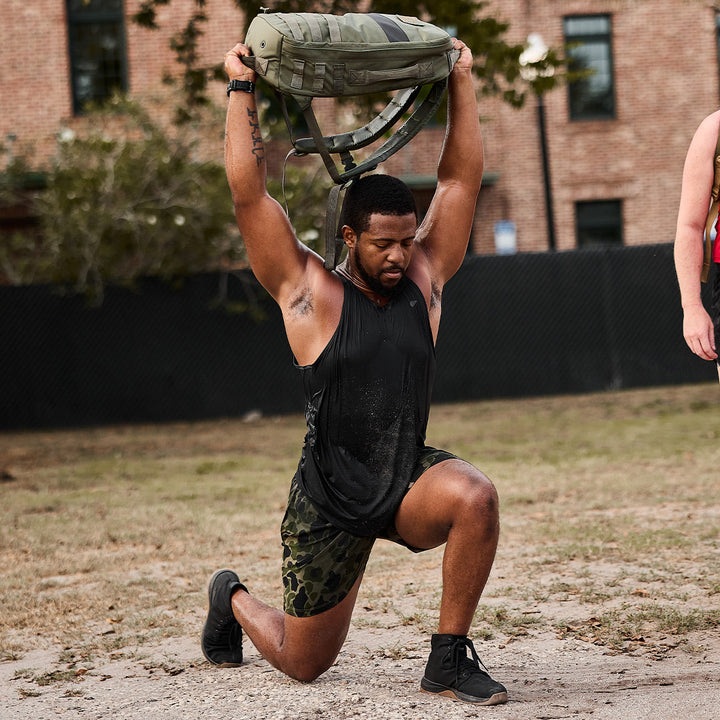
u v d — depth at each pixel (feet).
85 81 68.39
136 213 55.26
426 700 10.62
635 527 21.18
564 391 57.00
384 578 17.99
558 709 10.12
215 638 12.85
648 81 75.25
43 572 19.86
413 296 10.48
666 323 57.11
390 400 10.18
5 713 11.34
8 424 54.54
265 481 31.83
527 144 74.64
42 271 56.95
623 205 75.51
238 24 66.69
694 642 12.72
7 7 67.97
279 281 10.44
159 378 55.26
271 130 58.75
